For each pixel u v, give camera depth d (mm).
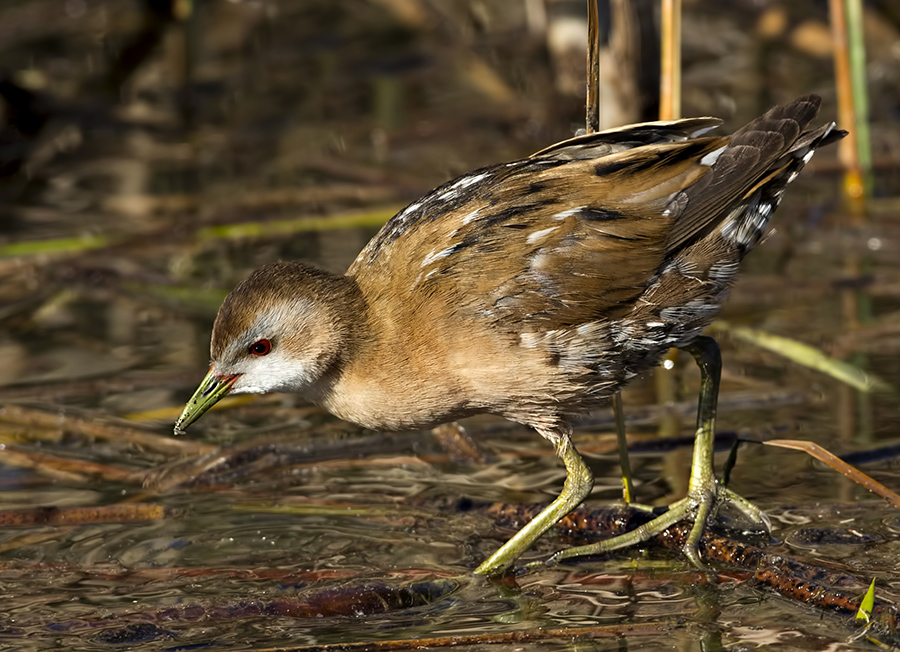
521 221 8305
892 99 16531
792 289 12531
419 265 8422
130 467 9914
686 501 8539
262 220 14375
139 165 16312
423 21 19062
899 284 12469
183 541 8750
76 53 18562
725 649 7047
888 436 9719
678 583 7973
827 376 10930
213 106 17766
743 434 9914
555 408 8453
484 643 7203
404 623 7609
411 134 16641
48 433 10500
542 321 8188
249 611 7750
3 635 7492
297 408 11047
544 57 17953
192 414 8758
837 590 7473
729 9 18453
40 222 14648
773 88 17125
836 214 14055
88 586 8133
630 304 8273
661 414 10469
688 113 16406
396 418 8641
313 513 9141
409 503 9250
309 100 17844
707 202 8266
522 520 8930
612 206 8312
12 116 16891
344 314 8516
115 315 12805
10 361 11648
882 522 8508
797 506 8797
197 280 13266
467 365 8328
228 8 18797
